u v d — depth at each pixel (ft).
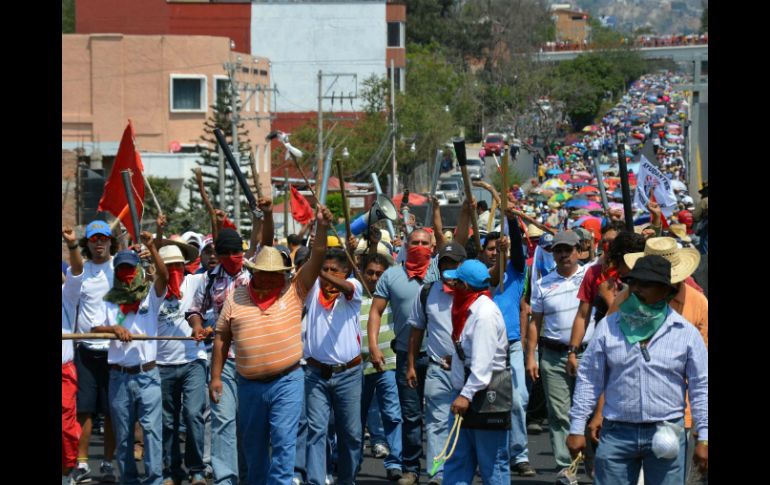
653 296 27.50
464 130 326.24
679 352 27.40
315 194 43.83
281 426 34.24
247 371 34.42
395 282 41.68
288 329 34.58
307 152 234.17
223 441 37.37
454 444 31.42
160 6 276.62
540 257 47.24
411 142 248.32
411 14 426.51
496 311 32.17
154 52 223.92
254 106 241.35
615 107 517.55
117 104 223.51
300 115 285.02
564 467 39.88
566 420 40.14
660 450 27.12
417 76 304.71
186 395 40.50
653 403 27.37
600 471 27.96
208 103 226.58
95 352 42.27
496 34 428.56
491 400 31.78
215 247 39.55
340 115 276.00
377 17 282.97
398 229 72.69
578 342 38.47
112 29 276.62
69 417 38.88
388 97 249.75
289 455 34.32
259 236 42.34
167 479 41.27
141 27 277.44
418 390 42.14
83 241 41.16
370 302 43.96
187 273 47.44
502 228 38.04
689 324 27.61
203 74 225.56
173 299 40.65
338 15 285.02
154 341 37.99
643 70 636.89
